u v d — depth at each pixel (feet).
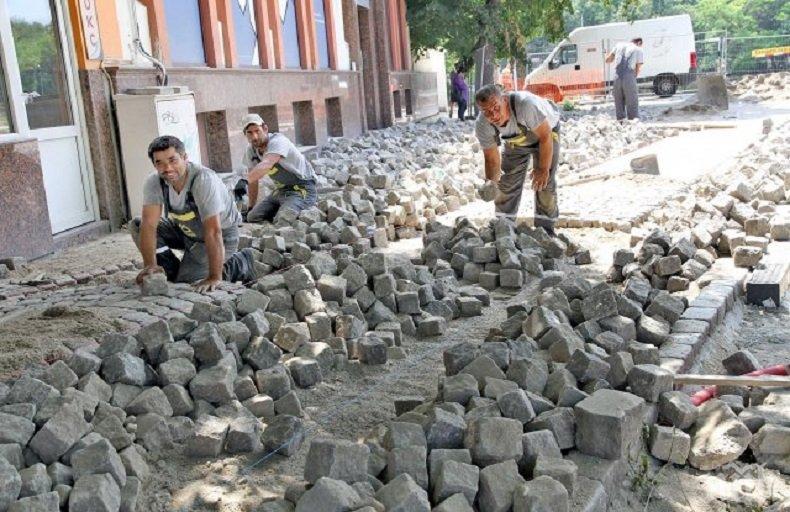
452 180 34.04
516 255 21.03
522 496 9.29
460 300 18.52
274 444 11.84
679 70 99.25
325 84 55.47
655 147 47.91
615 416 10.57
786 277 19.21
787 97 83.97
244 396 13.43
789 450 11.11
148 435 11.81
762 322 17.29
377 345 15.38
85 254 25.03
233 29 40.65
